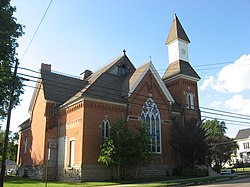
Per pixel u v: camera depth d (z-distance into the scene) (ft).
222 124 243.60
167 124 122.42
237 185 69.46
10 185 80.07
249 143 307.78
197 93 144.56
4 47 99.14
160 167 114.01
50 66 133.59
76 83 133.80
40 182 92.58
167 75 147.74
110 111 107.86
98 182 90.53
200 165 124.77
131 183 86.02
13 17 103.86
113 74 125.70
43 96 122.52
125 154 96.12
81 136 99.19
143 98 117.39
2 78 99.55
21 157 142.20
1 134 222.28
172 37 154.10
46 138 114.93
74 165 100.48
